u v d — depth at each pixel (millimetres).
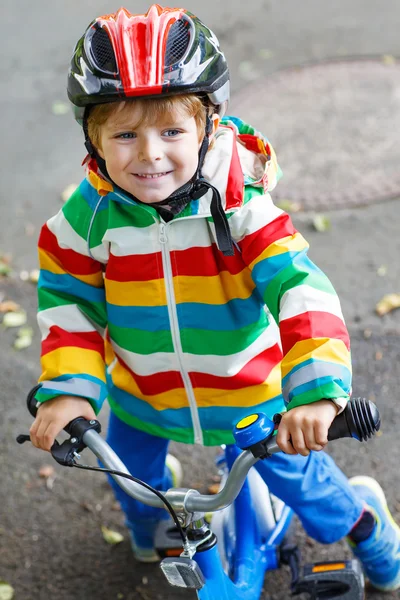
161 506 1709
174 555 2297
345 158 4578
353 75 5270
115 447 2350
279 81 5297
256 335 2057
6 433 3338
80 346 2037
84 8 6512
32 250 4297
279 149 4703
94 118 1808
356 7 6035
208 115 1865
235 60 5578
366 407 1610
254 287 1986
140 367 2121
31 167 4914
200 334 2029
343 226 4148
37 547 2883
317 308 1807
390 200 4277
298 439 1668
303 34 5777
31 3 6688
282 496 2209
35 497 3064
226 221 1853
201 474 3062
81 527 2938
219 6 6238
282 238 1886
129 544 2861
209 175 1884
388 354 3432
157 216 1920
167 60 1736
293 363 1764
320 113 4949
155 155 1750
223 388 2100
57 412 1941
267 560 2348
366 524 2393
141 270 1981
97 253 2039
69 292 2104
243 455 1661
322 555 2713
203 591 1833
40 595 2725
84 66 1766
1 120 5355
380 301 3689
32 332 3816
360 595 2260
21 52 6035
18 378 3580
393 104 4957
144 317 2035
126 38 1729
